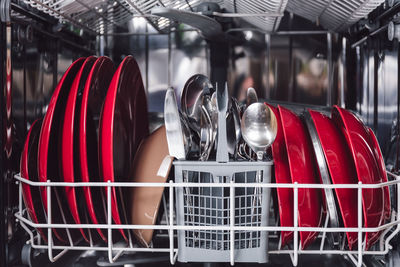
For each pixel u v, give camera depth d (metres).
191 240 0.64
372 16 0.88
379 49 0.85
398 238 0.69
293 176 0.60
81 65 0.72
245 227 0.59
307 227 0.59
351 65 1.07
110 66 0.80
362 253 0.63
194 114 0.77
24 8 0.75
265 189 0.61
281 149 0.67
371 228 0.58
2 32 0.67
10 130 0.69
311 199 0.64
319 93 1.12
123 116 0.75
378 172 0.63
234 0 0.98
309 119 0.67
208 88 0.79
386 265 0.70
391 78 0.77
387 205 0.69
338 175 0.61
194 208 0.63
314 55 1.12
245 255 0.62
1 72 0.67
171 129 0.63
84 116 0.63
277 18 0.97
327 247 0.86
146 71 1.17
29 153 0.68
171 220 0.61
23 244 0.72
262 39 1.14
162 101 1.17
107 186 0.60
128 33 1.16
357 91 1.03
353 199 0.62
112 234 0.67
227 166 0.61
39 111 0.84
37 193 0.69
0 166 0.66
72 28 1.00
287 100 1.13
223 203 0.61
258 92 1.14
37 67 0.83
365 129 0.67
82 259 0.78
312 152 0.70
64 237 0.69
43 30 0.84
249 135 0.60
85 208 0.70
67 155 0.62
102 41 1.17
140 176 0.68
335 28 1.07
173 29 1.15
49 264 0.74
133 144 0.81
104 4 0.92
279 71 1.14
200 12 0.95
